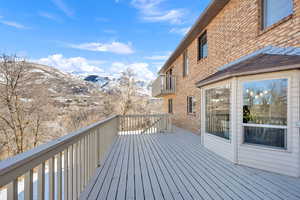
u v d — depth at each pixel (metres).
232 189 2.85
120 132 9.14
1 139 11.34
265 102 3.73
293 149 3.32
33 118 12.74
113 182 3.11
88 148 3.13
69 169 2.31
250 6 5.14
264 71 3.49
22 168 1.33
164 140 7.01
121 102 23.53
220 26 6.74
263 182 3.09
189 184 3.03
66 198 2.12
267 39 4.50
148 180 3.20
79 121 19.61
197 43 8.73
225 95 4.60
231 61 6.04
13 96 11.76
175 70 12.80
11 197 1.25
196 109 8.55
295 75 3.29
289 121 3.37
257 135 3.85
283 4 4.19
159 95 13.82
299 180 3.15
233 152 4.13
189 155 4.82
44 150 1.59
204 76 7.96
